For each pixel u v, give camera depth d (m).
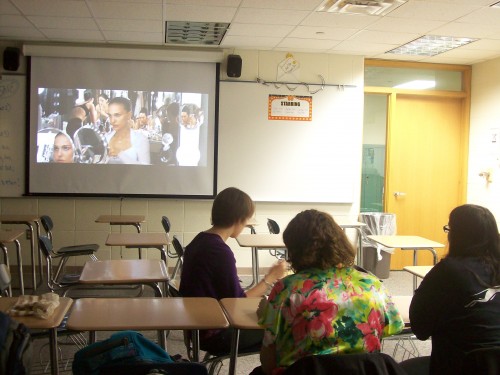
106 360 1.75
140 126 5.96
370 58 6.32
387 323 1.61
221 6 4.40
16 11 4.62
